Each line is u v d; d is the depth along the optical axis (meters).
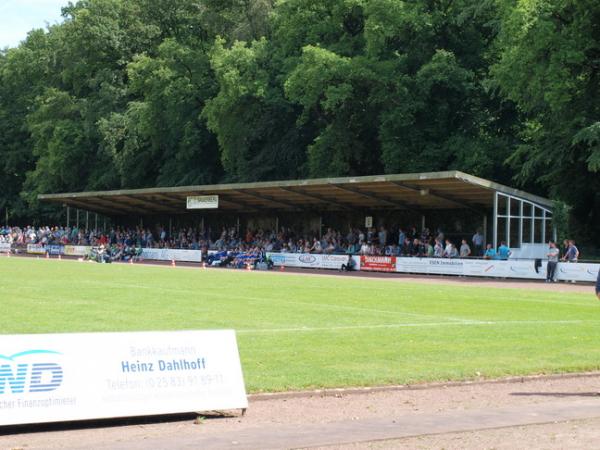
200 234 68.38
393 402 11.16
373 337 16.83
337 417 10.15
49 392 9.45
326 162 60.75
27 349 9.39
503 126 57.22
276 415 10.29
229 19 76.44
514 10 41.53
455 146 53.38
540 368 13.61
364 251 50.59
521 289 33.44
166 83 73.94
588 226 50.94
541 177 47.41
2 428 9.45
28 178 93.38
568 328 19.12
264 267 51.62
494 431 9.33
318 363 13.58
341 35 62.09
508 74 44.06
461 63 56.41
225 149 68.19
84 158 87.06
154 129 76.06
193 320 19.41
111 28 84.56
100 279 35.56
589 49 43.41
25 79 99.44
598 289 13.14
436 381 12.47
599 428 9.55
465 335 17.42
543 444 8.71
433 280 40.25
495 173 55.09
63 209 90.62
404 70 56.47
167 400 10.03
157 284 32.62
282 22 62.97
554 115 44.75
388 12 53.16
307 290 30.55
